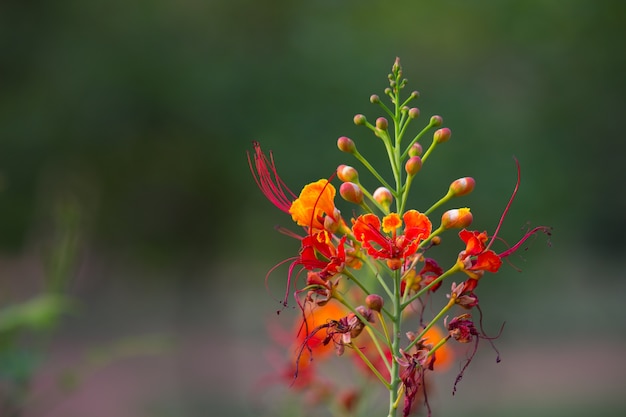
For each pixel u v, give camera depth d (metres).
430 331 4.09
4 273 9.51
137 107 11.59
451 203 10.66
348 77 11.18
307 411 4.93
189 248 13.38
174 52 11.66
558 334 17.91
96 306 18.88
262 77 11.37
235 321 18.94
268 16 11.71
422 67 11.80
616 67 11.94
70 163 11.83
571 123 11.91
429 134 10.94
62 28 11.80
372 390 4.57
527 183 11.05
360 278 4.38
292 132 11.01
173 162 12.20
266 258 17.33
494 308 11.71
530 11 12.00
